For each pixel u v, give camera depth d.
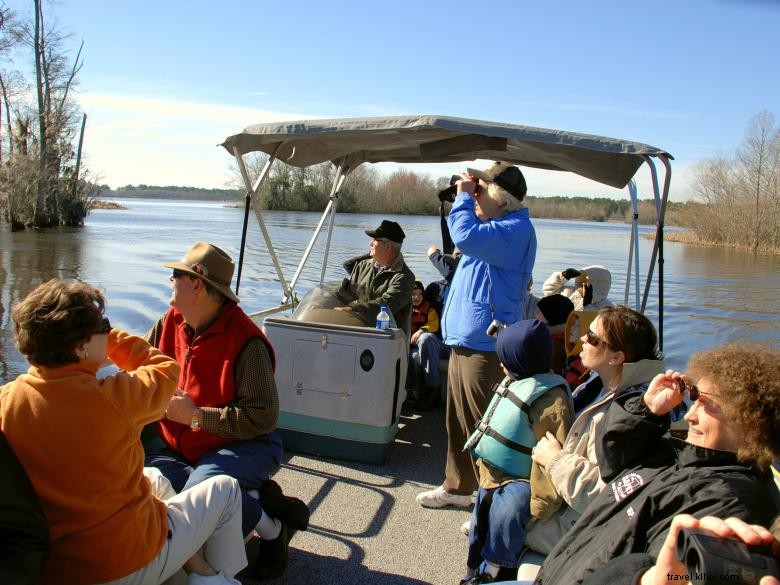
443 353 5.16
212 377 2.60
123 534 1.78
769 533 1.11
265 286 14.22
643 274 20.77
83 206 36.19
